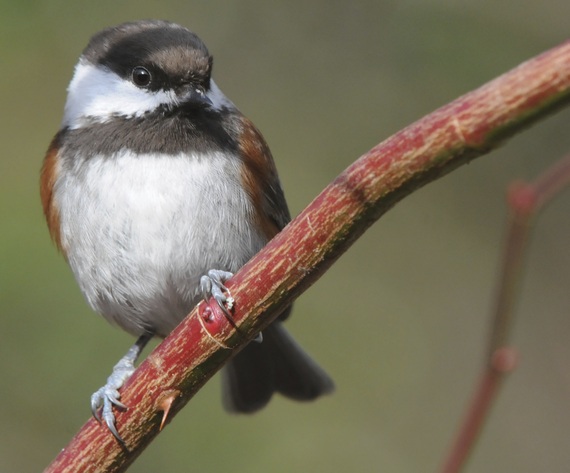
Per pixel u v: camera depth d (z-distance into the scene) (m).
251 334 5.04
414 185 4.36
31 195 11.31
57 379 10.35
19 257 10.47
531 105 3.92
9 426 10.27
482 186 13.90
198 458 10.83
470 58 13.02
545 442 12.84
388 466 11.89
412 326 13.17
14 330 10.34
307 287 4.86
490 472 12.75
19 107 12.16
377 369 12.70
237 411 9.46
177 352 5.18
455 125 4.14
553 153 13.55
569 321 13.30
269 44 13.73
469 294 13.44
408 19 13.25
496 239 13.68
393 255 13.79
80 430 5.42
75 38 12.47
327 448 11.56
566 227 13.58
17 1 11.80
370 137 13.52
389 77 13.49
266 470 11.04
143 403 5.26
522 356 13.27
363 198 4.49
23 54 12.12
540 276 13.52
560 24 12.90
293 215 12.99
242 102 13.61
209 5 13.64
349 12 13.55
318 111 13.62
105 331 10.54
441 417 12.45
